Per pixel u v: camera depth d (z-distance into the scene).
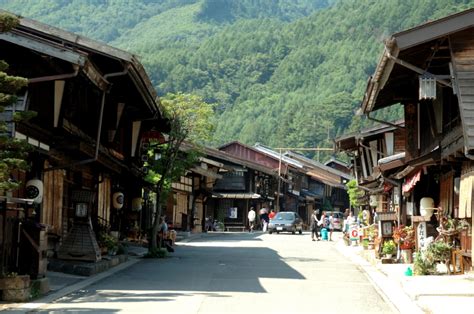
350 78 133.62
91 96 21.72
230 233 53.44
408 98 21.44
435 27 14.69
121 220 30.44
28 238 13.55
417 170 20.02
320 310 12.14
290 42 160.75
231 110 141.25
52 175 19.53
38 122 17.11
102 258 20.69
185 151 28.81
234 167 65.31
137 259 23.89
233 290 15.02
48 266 17.80
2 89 10.45
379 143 35.94
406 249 21.56
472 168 15.37
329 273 19.70
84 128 21.31
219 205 66.19
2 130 10.66
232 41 157.38
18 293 12.42
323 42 154.88
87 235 18.95
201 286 15.73
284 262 23.50
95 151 19.19
